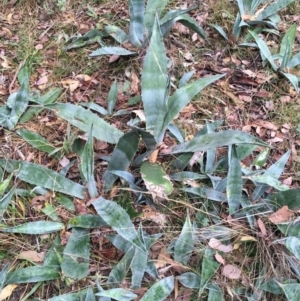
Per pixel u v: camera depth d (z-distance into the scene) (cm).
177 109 178
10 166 186
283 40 236
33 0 261
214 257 165
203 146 180
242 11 242
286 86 226
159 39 181
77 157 196
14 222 178
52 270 164
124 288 159
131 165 191
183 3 262
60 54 236
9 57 238
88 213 179
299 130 209
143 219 176
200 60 236
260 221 171
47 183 181
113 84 213
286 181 192
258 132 209
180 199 182
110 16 257
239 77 229
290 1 245
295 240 160
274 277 163
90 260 168
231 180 174
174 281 163
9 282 160
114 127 194
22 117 209
